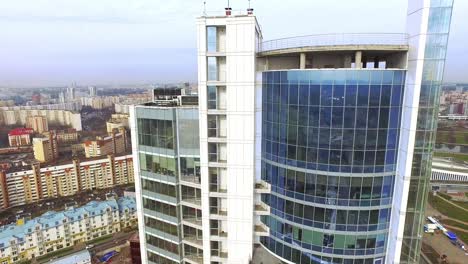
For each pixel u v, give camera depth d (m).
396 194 31.19
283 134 32.88
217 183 35.94
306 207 32.78
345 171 30.44
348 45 29.47
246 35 30.91
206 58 32.34
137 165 40.19
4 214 148.75
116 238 131.75
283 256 35.81
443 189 161.50
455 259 98.56
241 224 36.00
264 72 34.31
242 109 32.84
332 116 29.69
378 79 28.59
